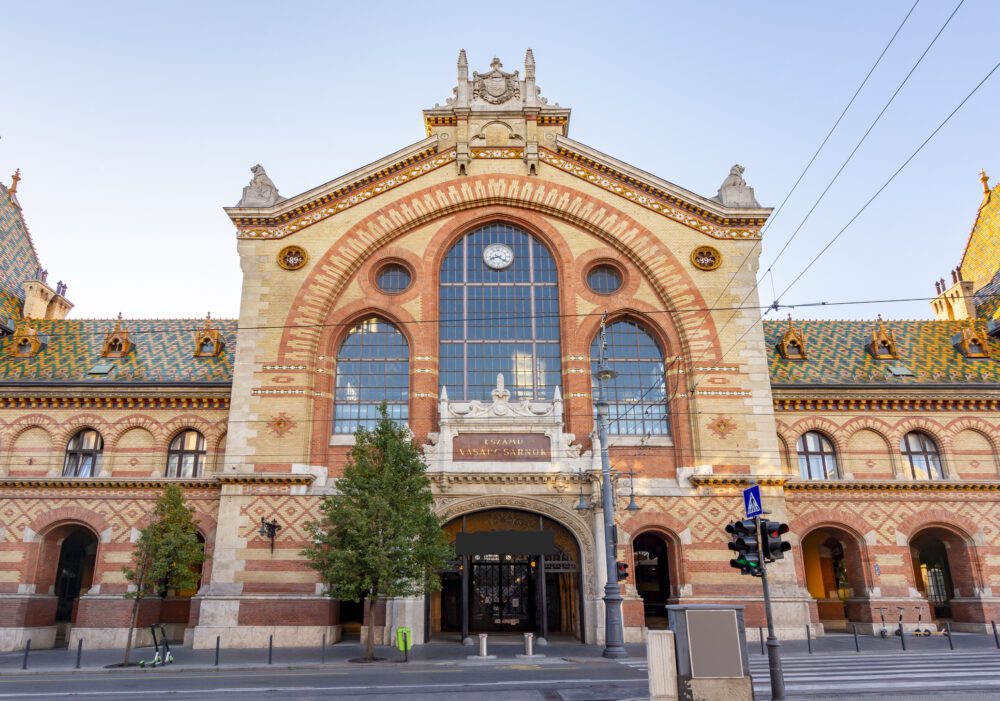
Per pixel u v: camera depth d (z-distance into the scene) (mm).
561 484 31734
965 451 35969
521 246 36906
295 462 32344
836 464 35812
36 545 33531
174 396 35312
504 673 20953
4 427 34906
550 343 35406
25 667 23594
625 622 30688
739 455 33094
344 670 22578
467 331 35438
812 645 28641
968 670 20047
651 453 33469
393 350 35188
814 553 41875
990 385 36219
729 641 13266
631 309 35406
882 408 36375
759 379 34188
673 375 34562
